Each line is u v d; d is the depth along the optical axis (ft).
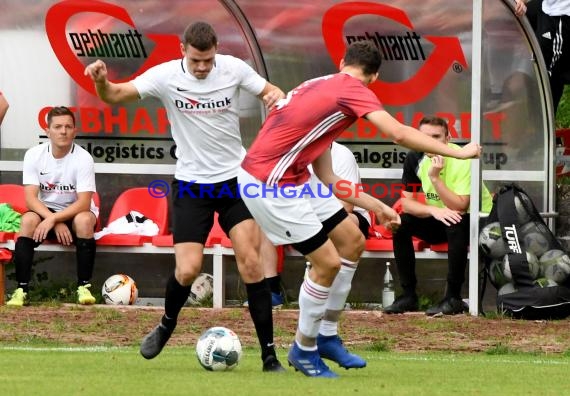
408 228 126.41
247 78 87.10
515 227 122.11
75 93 140.97
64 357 88.22
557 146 147.84
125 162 140.67
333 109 76.79
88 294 130.62
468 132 138.10
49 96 141.38
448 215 123.85
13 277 138.10
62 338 105.19
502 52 136.05
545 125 136.36
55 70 140.97
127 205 138.31
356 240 80.59
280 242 78.23
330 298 80.94
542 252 121.49
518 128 136.56
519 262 120.98
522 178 136.87
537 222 122.52
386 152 137.69
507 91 136.36
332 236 80.43
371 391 70.74
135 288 133.49
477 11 124.36
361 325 116.98
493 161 137.18
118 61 140.67
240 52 139.03
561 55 144.87
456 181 125.80
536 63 135.23
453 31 137.49
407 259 126.82
